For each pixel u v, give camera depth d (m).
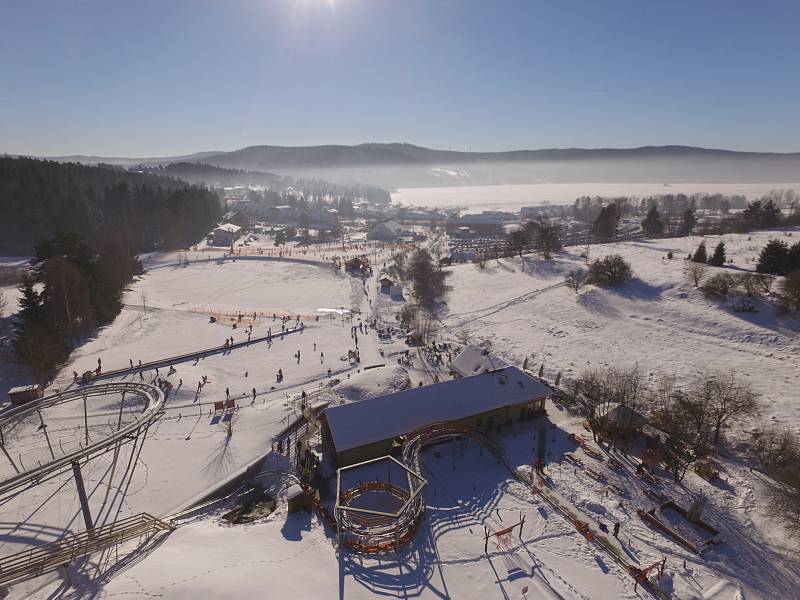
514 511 35.88
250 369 67.62
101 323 86.31
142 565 28.25
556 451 45.97
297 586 27.05
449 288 114.81
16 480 27.92
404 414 46.91
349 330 87.38
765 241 112.94
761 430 46.69
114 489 38.16
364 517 35.03
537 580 28.59
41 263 88.75
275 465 43.06
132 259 133.75
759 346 65.94
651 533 33.84
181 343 79.00
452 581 28.30
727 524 35.22
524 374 55.06
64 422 49.16
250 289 124.12
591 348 73.44
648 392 57.12
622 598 27.34
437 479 40.72
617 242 143.75
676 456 41.94
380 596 26.80
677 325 76.06
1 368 63.34
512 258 133.00
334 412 45.97
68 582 27.44
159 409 37.69
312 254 180.38
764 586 29.45
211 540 31.56
